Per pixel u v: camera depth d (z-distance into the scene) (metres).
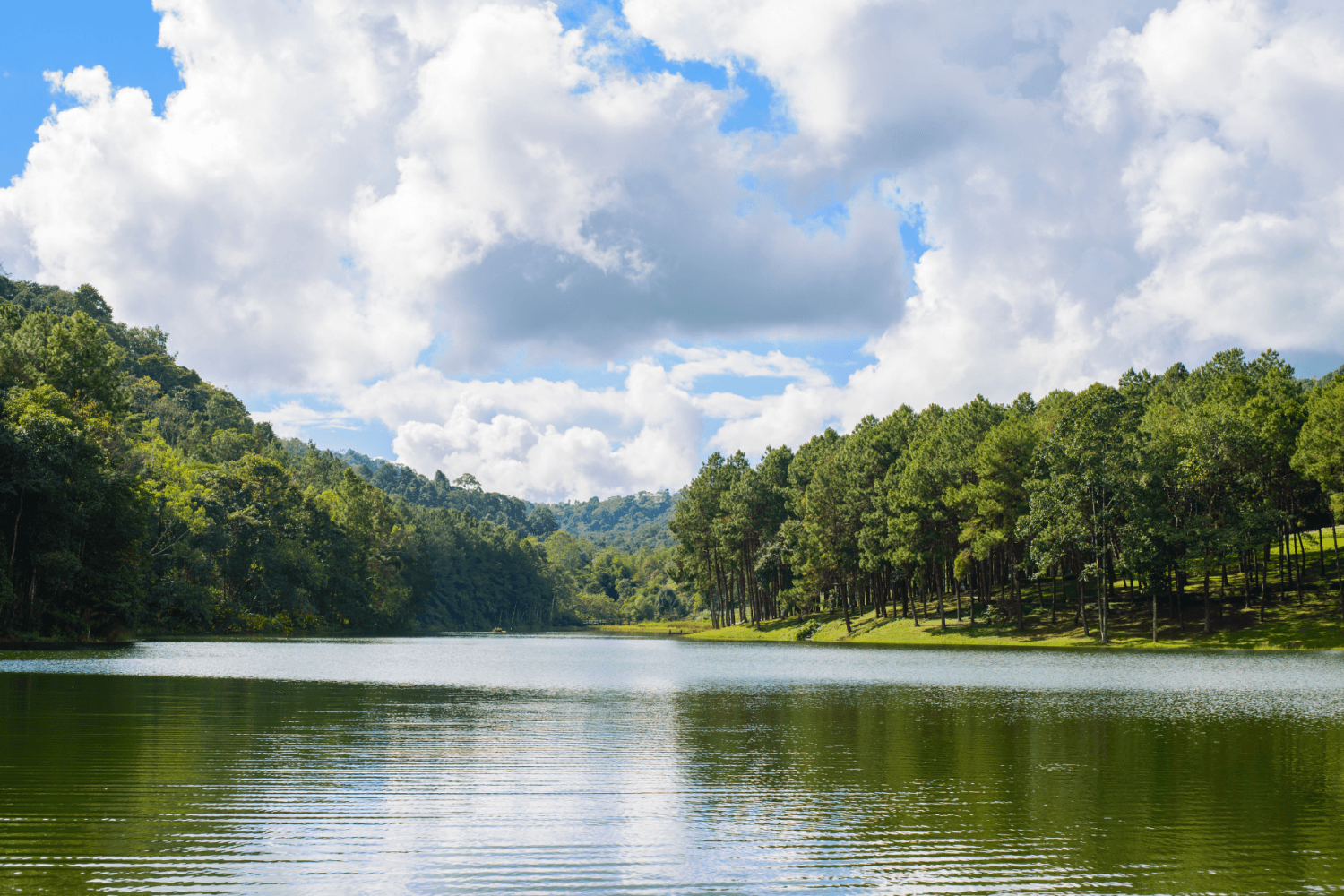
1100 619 82.25
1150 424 85.81
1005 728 26.12
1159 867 12.65
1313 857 13.09
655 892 11.49
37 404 70.00
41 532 69.56
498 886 11.58
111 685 35.34
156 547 101.81
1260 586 88.62
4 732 22.59
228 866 12.11
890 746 22.72
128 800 15.51
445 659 67.69
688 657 73.62
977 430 93.38
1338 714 30.02
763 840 13.82
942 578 110.00
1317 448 72.62
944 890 11.72
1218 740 24.00
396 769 18.83
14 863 12.06
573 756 20.77
